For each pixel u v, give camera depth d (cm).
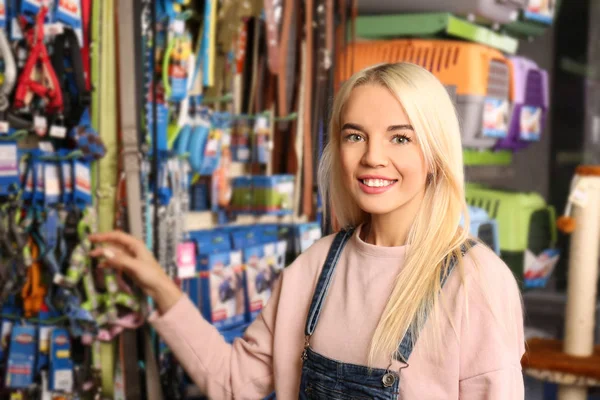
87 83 223
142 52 230
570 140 536
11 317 223
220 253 272
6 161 212
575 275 278
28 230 215
